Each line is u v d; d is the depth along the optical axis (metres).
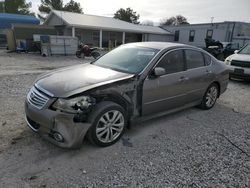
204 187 2.58
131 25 33.53
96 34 29.38
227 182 2.68
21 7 48.00
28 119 3.34
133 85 3.50
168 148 3.40
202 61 4.92
